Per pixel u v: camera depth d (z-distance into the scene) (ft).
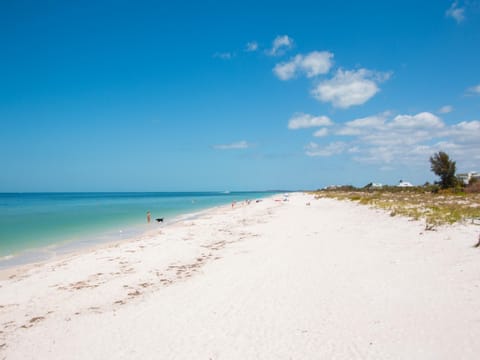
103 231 85.30
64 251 59.26
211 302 29.19
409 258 37.86
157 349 21.80
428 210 79.66
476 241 41.55
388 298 26.96
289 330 23.00
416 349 19.53
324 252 44.60
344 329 22.54
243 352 20.70
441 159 179.22
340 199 178.81
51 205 234.58
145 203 266.77
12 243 67.41
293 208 140.56
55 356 22.02
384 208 96.63
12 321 28.55
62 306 31.50
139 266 45.27
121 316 27.86
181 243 62.03
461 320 22.18
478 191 157.48
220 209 167.84
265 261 42.14
